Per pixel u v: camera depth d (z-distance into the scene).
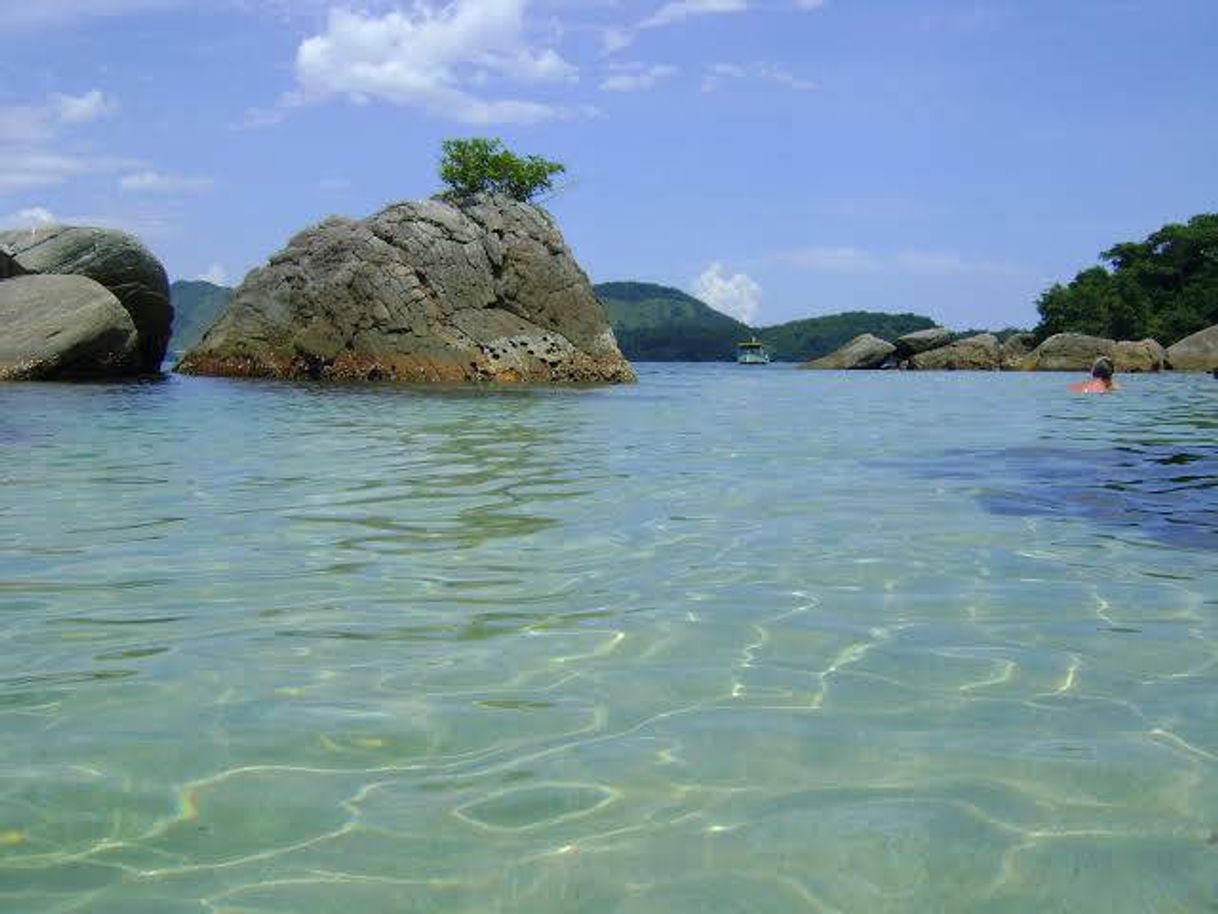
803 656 3.29
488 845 2.10
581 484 6.92
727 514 5.76
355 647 3.38
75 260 22.03
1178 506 6.01
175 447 9.05
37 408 13.18
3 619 3.68
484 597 4.00
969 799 2.29
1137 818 2.20
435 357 22.53
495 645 3.41
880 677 3.10
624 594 4.04
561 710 2.83
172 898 1.91
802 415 13.65
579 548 4.88
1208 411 14.50
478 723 2.74
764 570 4.44
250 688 3.00
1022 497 6.35
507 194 27.86
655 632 3.55
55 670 3.15
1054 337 41.62
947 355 44.75
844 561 4.61
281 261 24.20
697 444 9.59
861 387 23.70
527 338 23.70
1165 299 65.94
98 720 2.75
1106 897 1.91
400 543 4.97
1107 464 7.99
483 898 1.91
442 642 3.44
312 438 9.98
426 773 2.44
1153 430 11.23
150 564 4.52
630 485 6.87
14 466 7.68
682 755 2.53
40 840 2.12
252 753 2.54
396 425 11.58
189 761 2.50
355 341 22.66
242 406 14.11
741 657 3.29
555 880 1.97
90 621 3.66
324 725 2.72
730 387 23.44
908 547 4.90
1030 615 3.77
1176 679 3.08
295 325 23.41
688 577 4.32
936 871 2.00
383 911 1.87
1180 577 4.33
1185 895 1.91
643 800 2.29
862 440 10.02
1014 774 2.42
